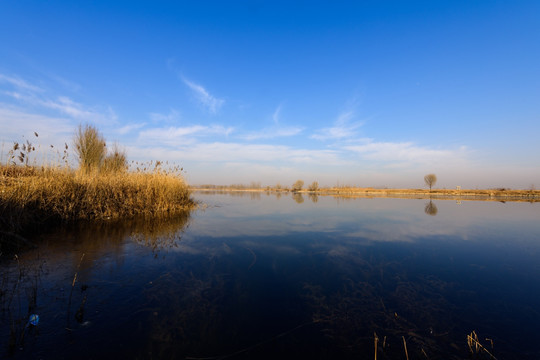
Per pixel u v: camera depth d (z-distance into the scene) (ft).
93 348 7.43
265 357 7.44
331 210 44.68
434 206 53.52
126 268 13.99
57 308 9.44
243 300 10.89
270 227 27.45
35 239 18.86
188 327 8.76
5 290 10.57
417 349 7.93
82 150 39.52
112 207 29.04
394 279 13.57
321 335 8.58
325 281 13.17
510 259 17.06
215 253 17.52
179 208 38.58
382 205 55.77
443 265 15.85
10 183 21.34
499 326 9.23
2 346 7.21
